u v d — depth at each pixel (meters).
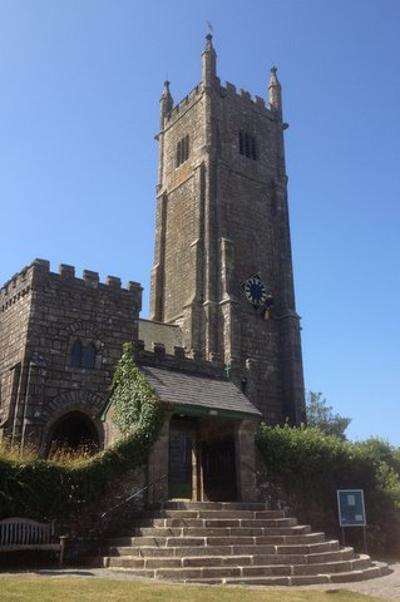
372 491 27.33
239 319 45.66
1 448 19.17
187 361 31.70
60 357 28.36
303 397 45.75
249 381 41.97
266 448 24.89
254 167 54.16
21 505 16.80
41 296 28.72
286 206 54.62
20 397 26.67
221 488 23.27
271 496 24.27
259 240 51.31
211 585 12.98
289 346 47.34
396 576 16.69
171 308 49.56
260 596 11.66
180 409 21.25
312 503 25.42
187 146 54.78
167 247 52.88
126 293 31.83
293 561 15.78
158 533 16.77
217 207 49.31
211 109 52.97
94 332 29.91
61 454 22.70
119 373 23.12
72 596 10.50
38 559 16.48
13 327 29.50
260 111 57.59
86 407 28.38
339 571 15.96
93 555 16.78
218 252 47.66
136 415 21.39
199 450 25.06
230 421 23.53
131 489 19.23
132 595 10.88
